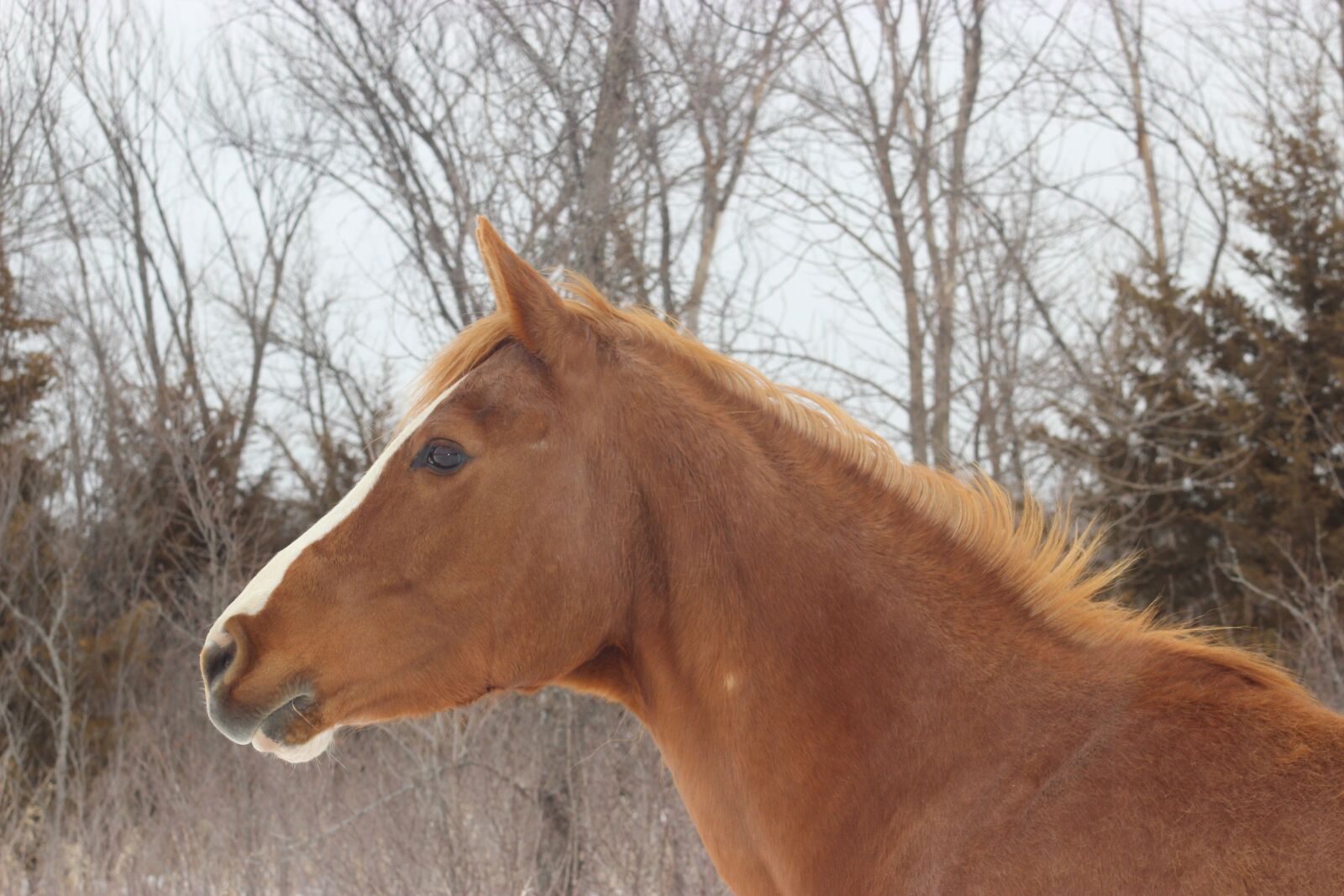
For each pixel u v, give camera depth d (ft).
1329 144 53.26
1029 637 7.63
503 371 8.01
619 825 20.59
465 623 7.77
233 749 26.99
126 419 46.06
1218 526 46.57
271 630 7.77
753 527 7.82
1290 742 6.73
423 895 18.72
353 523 7.92
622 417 7.95
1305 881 6.23
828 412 8.38
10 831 25.90
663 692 8.04
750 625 7.75
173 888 21.22
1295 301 51.42
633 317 8.32
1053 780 7.06
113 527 42.96
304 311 55.67
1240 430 46.19
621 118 25.40
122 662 35.01
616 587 7.91
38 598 37.14
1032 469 40.68
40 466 42.04
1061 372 41.01
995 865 6.93
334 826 20.93
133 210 66.90
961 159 43.98
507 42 26.35
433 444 7.87
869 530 7.88
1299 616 27.22
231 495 46.96
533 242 25.44
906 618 7.66
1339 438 47.67
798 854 7.55
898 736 7.45
